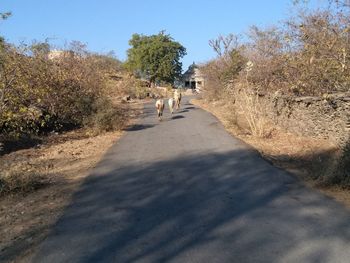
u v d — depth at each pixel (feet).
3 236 22.56
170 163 39.29
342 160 31.37
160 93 198.39
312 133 48.21
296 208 25.50
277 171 35.37
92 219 24.36
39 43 67.77
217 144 49.24
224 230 21.97
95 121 63.82
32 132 57.11
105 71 99.81
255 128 55.11
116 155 44.27
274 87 67.62
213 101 119.34
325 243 20.01
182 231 21.98
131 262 18.35
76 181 33.73
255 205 26.23
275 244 19.97
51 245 20.71
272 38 82.02
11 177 32.04
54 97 64.64
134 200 27.91
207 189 30.19
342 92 43.37
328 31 49.11
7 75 53.06
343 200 27.02
